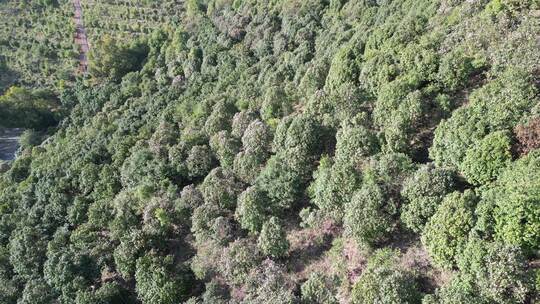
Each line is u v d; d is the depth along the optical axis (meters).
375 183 37.44
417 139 43.44
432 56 47.03
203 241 46.59
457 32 50.84
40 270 53.62
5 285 53.12
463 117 37.66
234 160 53.03
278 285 36.91
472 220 30.45
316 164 47.66
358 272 36.53
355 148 42.66
